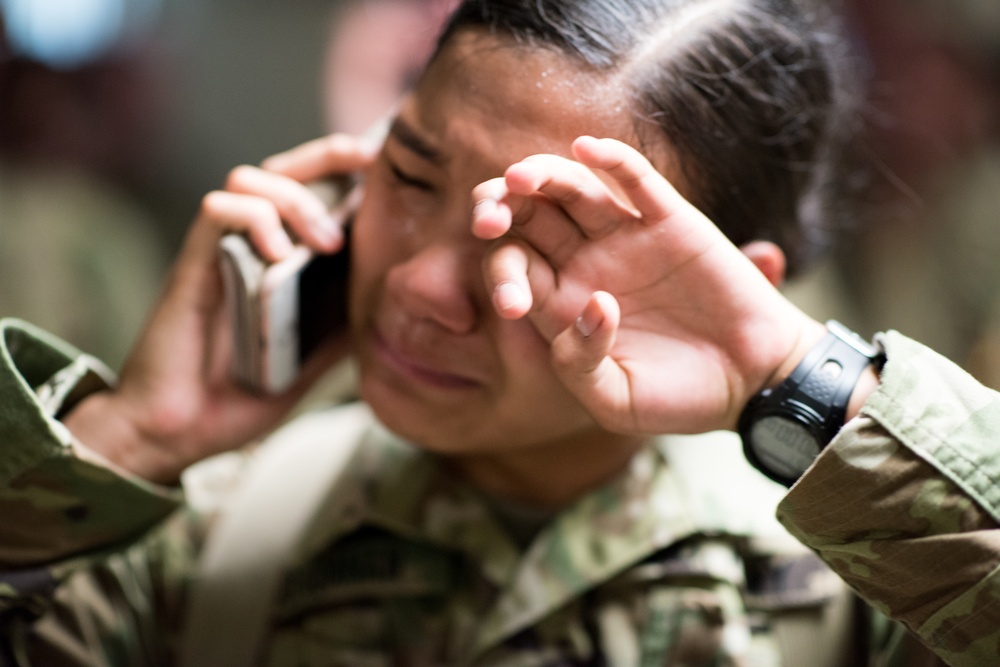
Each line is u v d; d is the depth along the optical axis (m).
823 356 2.13
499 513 2.71
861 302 5.54
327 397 3.64
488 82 2.16
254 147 7.18
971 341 5.42
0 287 5.57
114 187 6.49
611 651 2.51
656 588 2.57
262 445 3.23
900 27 5.64
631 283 2.15
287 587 2.74
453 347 2.30
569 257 2.14
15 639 2.50
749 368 2.16
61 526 2.43
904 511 2.01
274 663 2.68
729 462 2.80
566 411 2.35
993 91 5.81
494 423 2.38
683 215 2.10
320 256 2.63
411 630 2.62
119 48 6.54
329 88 5.96
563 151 2.14
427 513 2.68
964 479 2.00
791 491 2.03
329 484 2.88
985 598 1.97
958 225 5.54
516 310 1.94
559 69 2.15
